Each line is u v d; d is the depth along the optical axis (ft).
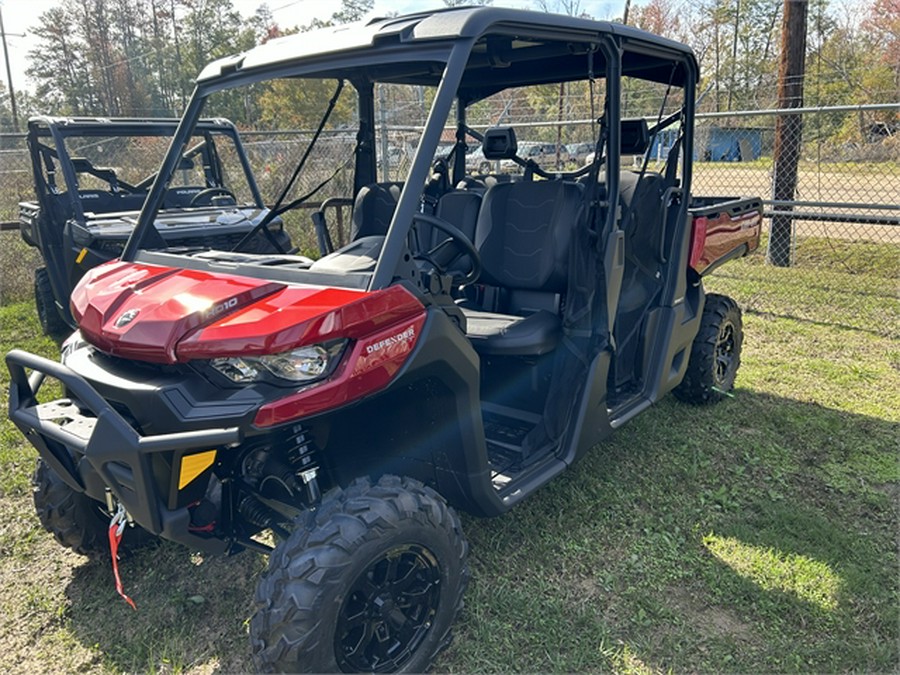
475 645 7.29
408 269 6.49
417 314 6.42
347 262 6.80
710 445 11.79
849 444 11.75
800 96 25.82
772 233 26.20
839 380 14.67
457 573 6.79
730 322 13.50
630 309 10.23
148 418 5.86
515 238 10.34
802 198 36.42
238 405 5.63
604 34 8.07
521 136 25.91
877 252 27.12
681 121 10.79
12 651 7.39
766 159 47.03
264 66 7.77
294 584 5.71
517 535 9.20
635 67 10.38
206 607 8.03
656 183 10.48
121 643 7.52
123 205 19.27
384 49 6.83
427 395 7.04
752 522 9.59
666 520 9.59
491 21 6.61
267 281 6.61
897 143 46.34
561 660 7.08
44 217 18.94
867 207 21.21
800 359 16.08
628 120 9.95
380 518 6.01
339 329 5.82
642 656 7.15
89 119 19.01
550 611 7.79
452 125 12.66
